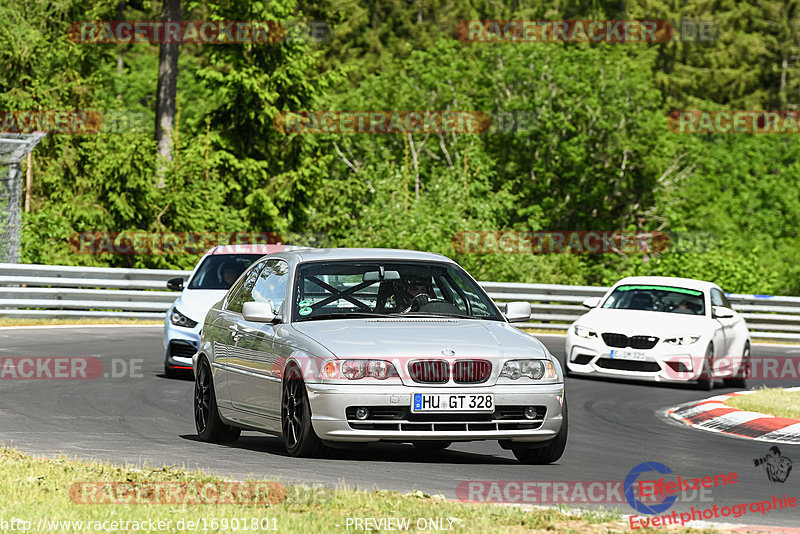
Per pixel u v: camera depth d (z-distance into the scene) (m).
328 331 22.39
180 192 82.06
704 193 126.38
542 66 113.56
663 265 82.94
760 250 122.44
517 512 16.73
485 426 21.61
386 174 100.06
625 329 42.19
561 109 114.50
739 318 46.06
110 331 54.28
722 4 171.12
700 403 36.34
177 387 36.09
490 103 115.06
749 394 38.31
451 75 117.50
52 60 103.38
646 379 43.62
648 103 115.50
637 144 112.94
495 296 66.50
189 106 130.38
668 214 112.50
